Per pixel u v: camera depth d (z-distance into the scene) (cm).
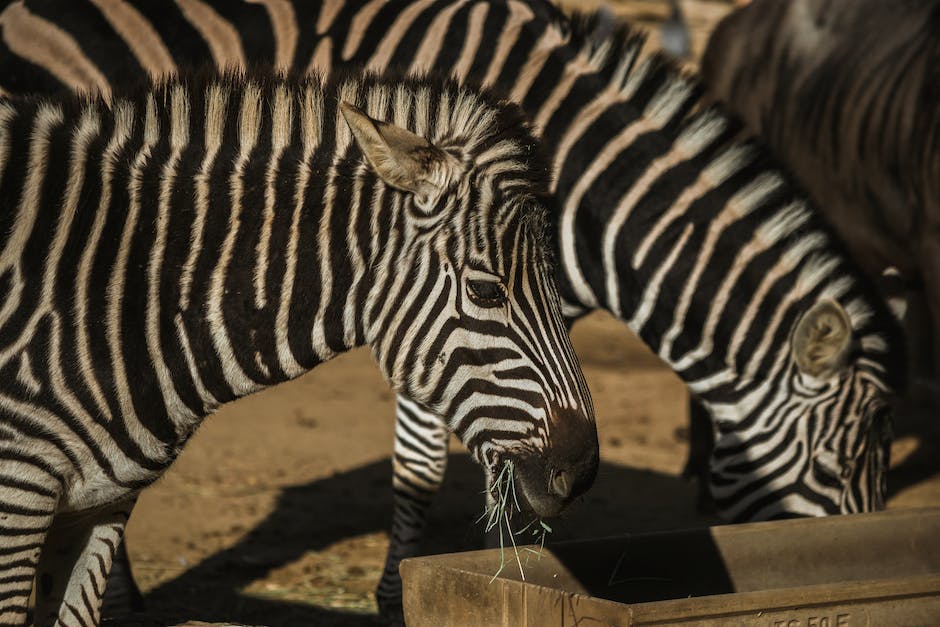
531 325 516
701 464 1164
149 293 533
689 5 2647
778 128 1311
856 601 510
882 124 1181
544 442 512
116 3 844
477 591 506
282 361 552
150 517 1095
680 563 599
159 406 543
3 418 513
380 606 859
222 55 835
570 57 806
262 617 846
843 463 733
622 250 773
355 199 536
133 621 677
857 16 1248
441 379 527
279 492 1189
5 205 521
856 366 734
